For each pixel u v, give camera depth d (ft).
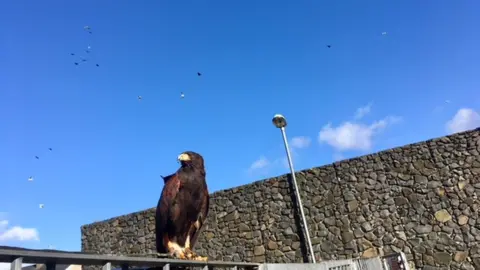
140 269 10.99
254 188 44.75
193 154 15.24
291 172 40.60
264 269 13.43
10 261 6.46
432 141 37.73
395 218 37.19
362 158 40.09
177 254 13.44
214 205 46.52
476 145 35.91
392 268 30.27
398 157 38.65
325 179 41.16
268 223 42.75
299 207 40.29
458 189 35.63
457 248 34.37
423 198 36.65
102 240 53.01
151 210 50.60
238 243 43.73
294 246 40.68
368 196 38.75
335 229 39.24
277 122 39.86
